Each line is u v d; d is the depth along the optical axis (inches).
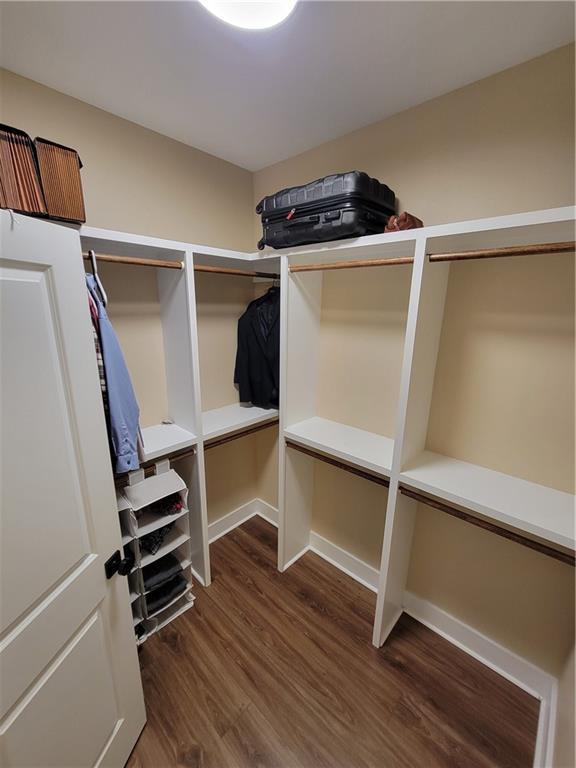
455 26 38.8
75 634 36.1
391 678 58.6
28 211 40.5
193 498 74.4
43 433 31.8
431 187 55.8
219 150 72.9
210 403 85.7
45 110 51.8
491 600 59.7
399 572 65.0
